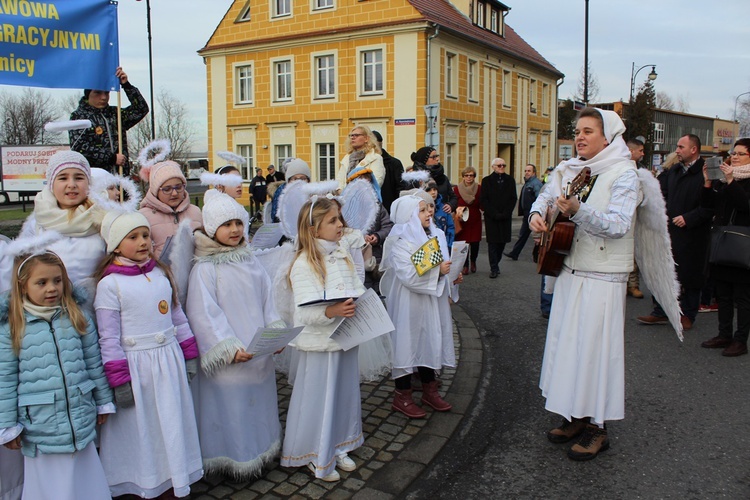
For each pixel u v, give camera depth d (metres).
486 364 5.70
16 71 4.42
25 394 2.71
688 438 4.06
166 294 3.16
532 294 8.79
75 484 2.79
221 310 3.35
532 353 6.01
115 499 3.20
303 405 3.52
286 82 25.80
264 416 3.49
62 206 3.26
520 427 4.32
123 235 3.03
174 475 3.04
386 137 23.36
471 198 10.27
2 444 2.71
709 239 6.17
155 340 3.07
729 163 6.52
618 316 3.70
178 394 3.12
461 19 26.14
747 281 5.60
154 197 4.03
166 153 4.34
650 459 3.79
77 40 4.63
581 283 3.74
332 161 25.12
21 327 2.71
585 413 3.76
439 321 4.42
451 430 4.20
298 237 3.60
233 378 3.37
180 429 3.09
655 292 4.11
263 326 3.54
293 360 3.85
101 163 5.03
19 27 4.41
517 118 30.94
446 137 24.19
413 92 22.59
